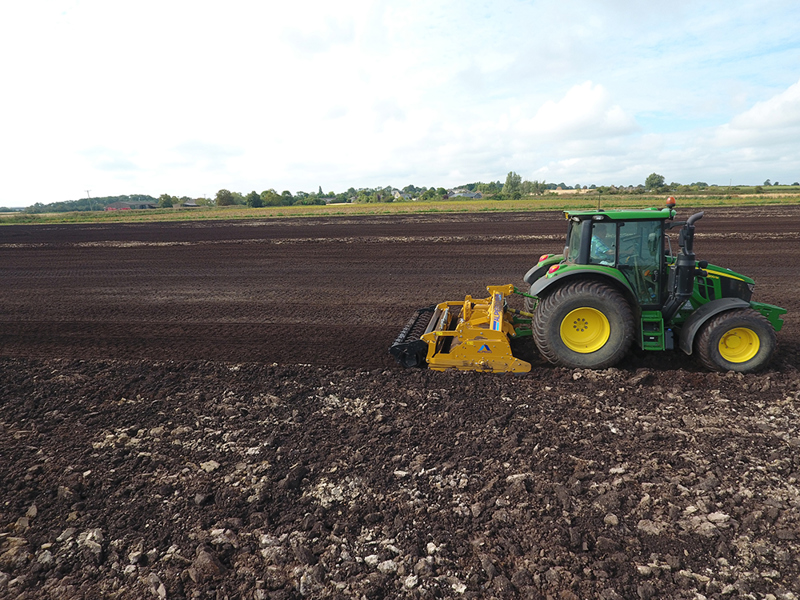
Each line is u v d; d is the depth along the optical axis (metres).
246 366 6.84
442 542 3.41
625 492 3.83
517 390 5.73
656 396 5.47
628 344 6.07
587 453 4.38
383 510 3.76
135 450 4.67
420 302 10.66
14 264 17.91
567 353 6.20
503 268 14.16
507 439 4.66
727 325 5.82
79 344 8.33
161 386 6.18
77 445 4.77
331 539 3.46
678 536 3.37
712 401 5.31
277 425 5.11
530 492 3.88
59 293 12.53
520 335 6.96
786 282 11.15
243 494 3.98
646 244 6.18
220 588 3.08
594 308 6.03
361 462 4.38
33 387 6.22
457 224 27.89
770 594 2.88
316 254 18.00
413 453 4.50
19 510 3.85
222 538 3.49
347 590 3.03
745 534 3.35
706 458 4.23
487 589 3.01
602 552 3.26
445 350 7.12
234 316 9.93
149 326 9.34
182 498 3.95
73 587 3.11
